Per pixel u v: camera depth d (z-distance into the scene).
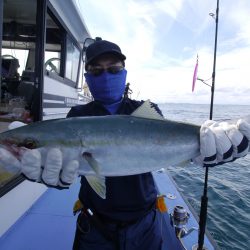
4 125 1.52
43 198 1.42
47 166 0.59
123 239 0.66
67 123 0.66
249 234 1.84
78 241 0.71
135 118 0.69
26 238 1.06
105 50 0.71
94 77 0.73
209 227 1.91
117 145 0.66
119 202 0.67
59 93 2.09
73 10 2.01
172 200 1.41
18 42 2.38
